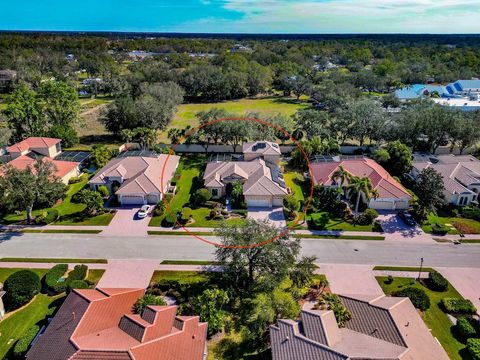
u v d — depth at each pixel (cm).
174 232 5456
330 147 8462
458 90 15275
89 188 6762
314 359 2831
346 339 3078
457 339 3619
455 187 6356
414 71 19788
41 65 19150
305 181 7206
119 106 9306
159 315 3281
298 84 15550
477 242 5269
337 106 12019
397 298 3603
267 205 6228
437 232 5453
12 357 3350
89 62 19500
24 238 5238
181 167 7812
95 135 9975
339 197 6353
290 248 4197
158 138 9725
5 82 15488
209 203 6275
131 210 6056
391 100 13138
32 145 7588
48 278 4269
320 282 4350
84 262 4725
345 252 5003
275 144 8194
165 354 2911
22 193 5266
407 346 2955
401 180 7319
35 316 3856
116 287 4278
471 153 8544
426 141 8431
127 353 2802
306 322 3200
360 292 4238
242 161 7281
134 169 6838
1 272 4509
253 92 16488
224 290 4141
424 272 4619
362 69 19925
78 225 5588
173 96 12431
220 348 3491
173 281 4291
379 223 5700
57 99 9094
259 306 3706
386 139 8556
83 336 3067
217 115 8925
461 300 4056
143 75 15350
